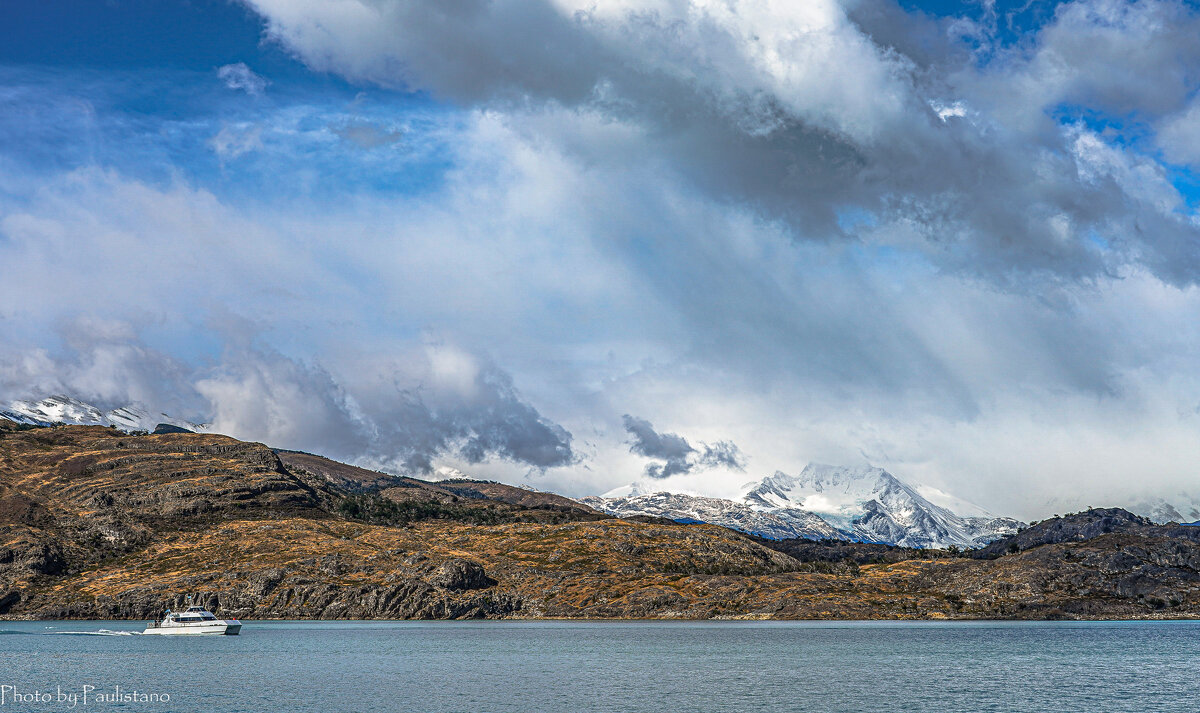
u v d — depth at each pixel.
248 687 192.88
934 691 188.00
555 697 181.25
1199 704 172.62
